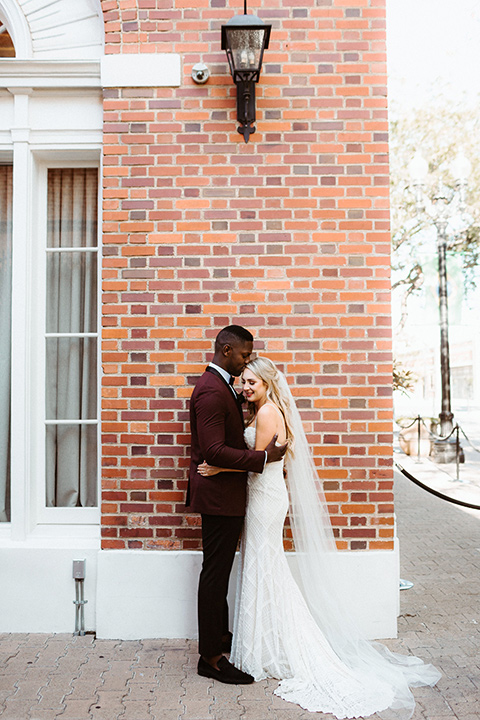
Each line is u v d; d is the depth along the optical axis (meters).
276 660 3.21
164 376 3.80
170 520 3.77
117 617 3.72
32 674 3.24
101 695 3.03
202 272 3.81
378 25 3.84
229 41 3.50
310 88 3.83
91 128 3.94
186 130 3.82
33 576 3.81
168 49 3.84
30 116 3.94
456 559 5.59
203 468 3.19
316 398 3.78
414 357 34.28
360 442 3.78
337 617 3.45
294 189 3.82
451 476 10.51
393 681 3.10
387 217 3.81
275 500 3.27
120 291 3.81
